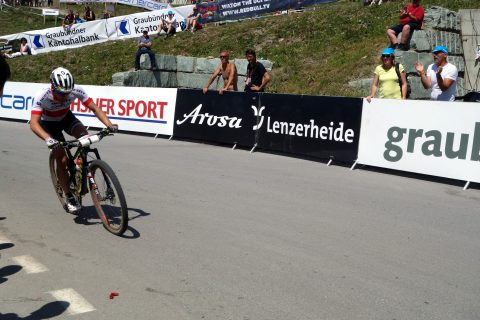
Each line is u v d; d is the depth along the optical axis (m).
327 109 8.05
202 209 5.56
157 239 4.61
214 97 9.62
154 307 3.33
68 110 5.26
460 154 6.75
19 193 6.09
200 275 3.85
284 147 8.65
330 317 3.26
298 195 6.24
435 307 3.44
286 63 14.69
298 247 4.48
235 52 16.17
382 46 13.23
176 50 17.52
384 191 6.55
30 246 4.39
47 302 3.38
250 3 18.72
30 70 18.94
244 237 4.71
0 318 3.15
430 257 4.35
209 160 8.26
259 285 3.70
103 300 3.42
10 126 12.22
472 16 12.91
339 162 8.23
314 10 17.83
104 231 4.81
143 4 28.61
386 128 7.43
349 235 4.84
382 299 3.53
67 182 5.07
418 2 11.87
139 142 10.01
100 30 21.19
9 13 30.06
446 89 7.89
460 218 5.49
